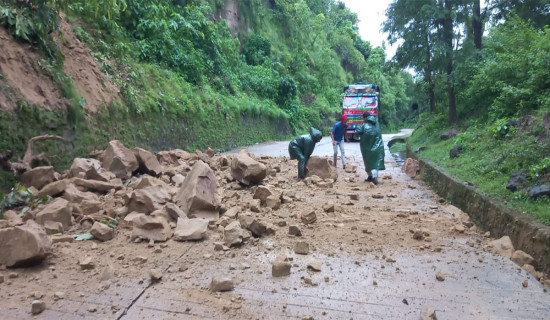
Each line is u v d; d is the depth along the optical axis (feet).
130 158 24.81
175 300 10.78
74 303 10.51
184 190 19.12
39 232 12.98
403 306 10.67
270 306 10.56
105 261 13.28
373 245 15.35
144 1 48.73
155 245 14.75
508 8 40.52
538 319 10.11
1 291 11.01
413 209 21.48
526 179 18.37
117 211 17.92
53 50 27.76
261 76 91.45
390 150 58.80
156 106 39.52
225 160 32.94
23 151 21.94
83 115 27.89
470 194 20.24
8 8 24.86
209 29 63.93
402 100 201.16
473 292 11.55
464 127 37.88
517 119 26.35
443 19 41.83
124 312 10.14
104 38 38.68
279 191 23.04
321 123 117.80
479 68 35.86
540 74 27.17
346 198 24.08
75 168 22.25
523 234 14.56
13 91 22.49
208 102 54.60
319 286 11.75
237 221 16.84
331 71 144.25
